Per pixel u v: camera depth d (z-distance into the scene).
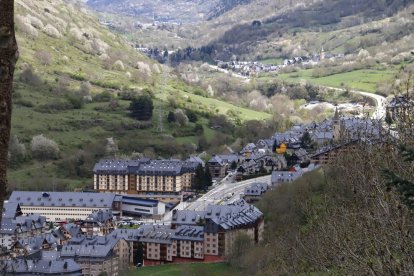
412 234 35.06
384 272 33.94
